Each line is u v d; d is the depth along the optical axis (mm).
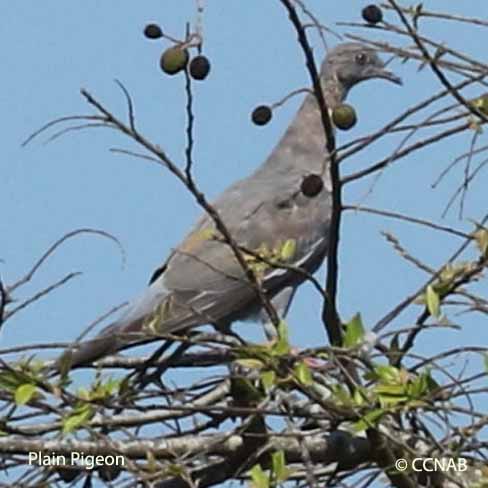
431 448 10492
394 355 10633
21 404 10000
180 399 11344
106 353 12008
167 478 10914
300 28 10336
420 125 10312
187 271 15500
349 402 10242
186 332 13781
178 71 10219
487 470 10320
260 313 15570
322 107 10578
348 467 11523
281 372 10398
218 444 10734
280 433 10664
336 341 11367
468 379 10344
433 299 10352
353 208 10820
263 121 10688
